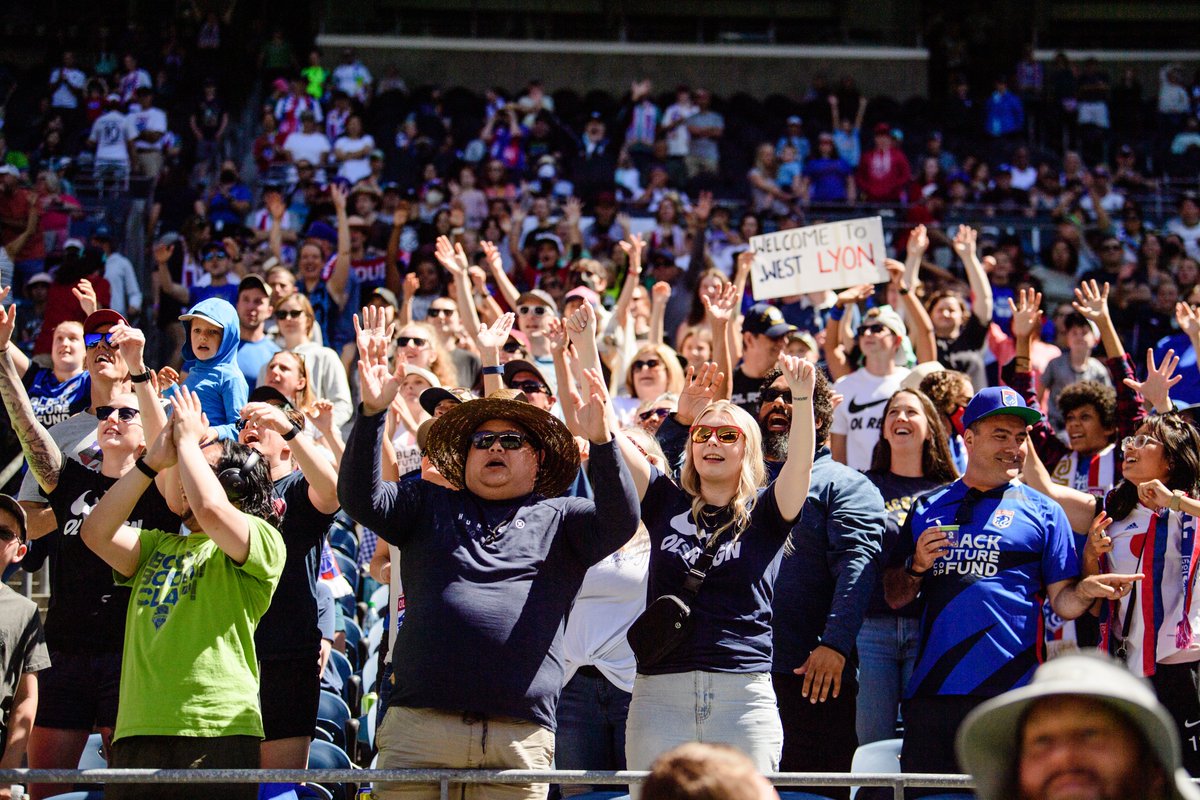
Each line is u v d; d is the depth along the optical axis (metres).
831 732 6.53
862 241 10.39
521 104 22.52
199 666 5.48
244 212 19.19
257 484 5.89
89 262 13.48
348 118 21.33
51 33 24.88
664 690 5.65
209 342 7.98
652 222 18.83
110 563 5.71
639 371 9.12
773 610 6.71
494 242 16.12
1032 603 6.31
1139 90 25.83
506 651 5.27
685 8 28.02
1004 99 24.53
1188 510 6.35
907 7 27.78
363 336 5.46
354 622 8.90
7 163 20.48
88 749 6.94
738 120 23.77
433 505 5.57
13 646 6.28
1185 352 10.62
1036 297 8.68
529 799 5.23
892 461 7.52
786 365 5.80
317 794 6.40
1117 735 2.61
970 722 2.69
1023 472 7.44
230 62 23.58
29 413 6.98
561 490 5.96
